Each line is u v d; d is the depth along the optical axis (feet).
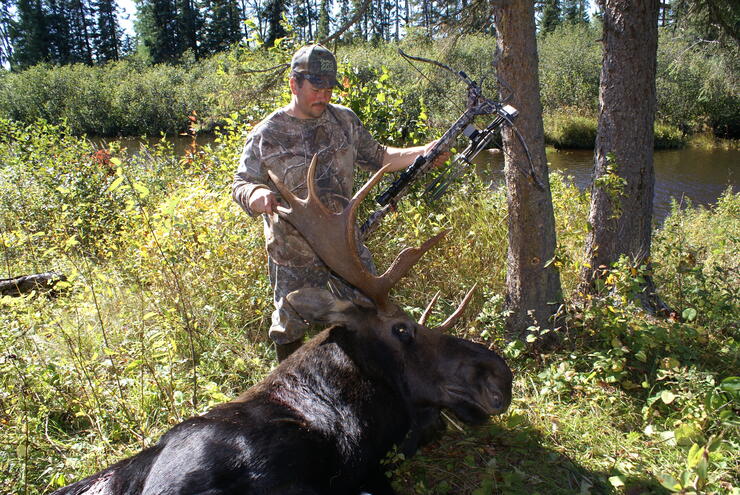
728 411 10.00
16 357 12.46
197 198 19.40
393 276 10.51
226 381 13.38
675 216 30.99
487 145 12.76
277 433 9.11
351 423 9.91
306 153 11.92
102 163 31.58
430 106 25.31
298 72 11.42
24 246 23.04
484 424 10.74
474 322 15.08
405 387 10.52
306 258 12.21
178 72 116.37
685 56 29.27
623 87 15.71
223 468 8.63
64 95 111.86
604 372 12.76
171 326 14.75
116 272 20.04
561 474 10.43
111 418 12.01
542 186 13.17
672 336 12.98
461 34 17.33
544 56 102.32
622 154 16.06
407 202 19.45
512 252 14.56
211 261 17.49
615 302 14.48
